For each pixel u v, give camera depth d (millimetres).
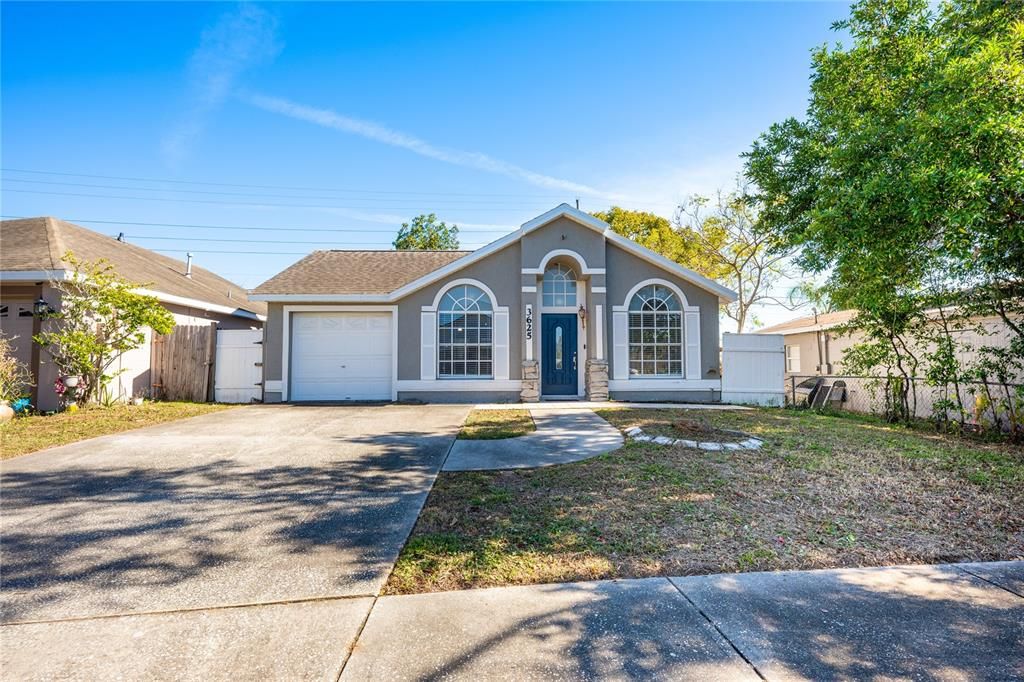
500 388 12438
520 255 12695
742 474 5500
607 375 12461
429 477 5484
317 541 3791
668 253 24609
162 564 3418
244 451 6758
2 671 2285
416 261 15188
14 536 3900
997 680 2229
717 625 2664
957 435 8367
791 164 11227
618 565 3385
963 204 6039
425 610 2822
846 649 2457
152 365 12789
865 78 9758
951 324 9820
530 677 2227
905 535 3920
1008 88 5922
